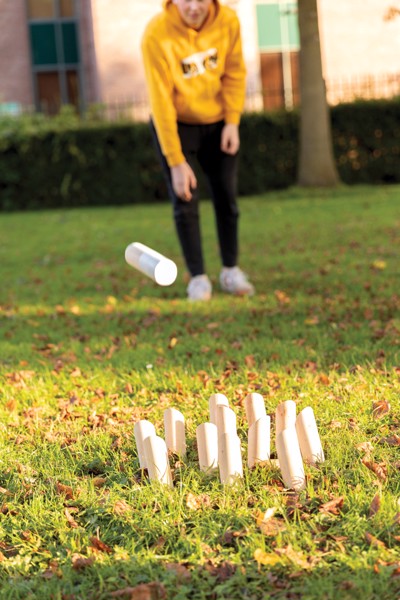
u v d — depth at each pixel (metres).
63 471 3.46
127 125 18.44
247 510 2.96
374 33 22.45
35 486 3.33
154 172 18.55
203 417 3.99
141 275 8.80
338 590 2.45
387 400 4.03
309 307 6.53
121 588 2.58
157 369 4.94
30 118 18.88
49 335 6.20
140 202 18.61
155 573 2.62
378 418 3.78
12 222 15.81
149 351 5.41
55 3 22.53
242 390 4.40
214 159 7.05
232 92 6.84
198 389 4.50
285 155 18.44
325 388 4.31
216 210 7.21
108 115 21.28
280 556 2.64
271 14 22.33
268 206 15.26
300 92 17.14
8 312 7.24
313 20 16.67
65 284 8.55
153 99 6.61
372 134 18.52
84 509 3.13
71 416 4.18
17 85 22.59
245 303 6.84
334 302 6.65
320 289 7.30
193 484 3.16
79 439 3.80
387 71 22.64
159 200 18.72
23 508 3.14
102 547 2.81
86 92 22.88
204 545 2.74
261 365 4.89
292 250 9.76
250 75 21.77
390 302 6.52
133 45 21.25
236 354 5.16
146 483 3.22
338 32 22.36
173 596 2.52
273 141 18.39
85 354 5.46
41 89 22.72
